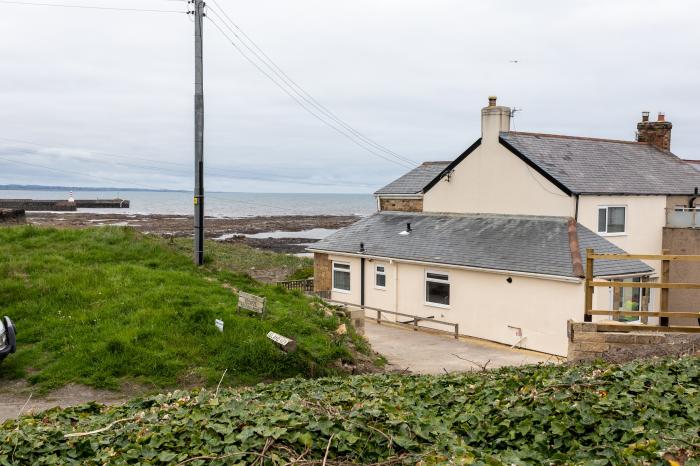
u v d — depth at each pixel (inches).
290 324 617.9
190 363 521.7
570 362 424.8
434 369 674.2
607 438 249.3
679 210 1043.3
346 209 6663.4
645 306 903.7
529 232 932.6
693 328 433.7
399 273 1036.5
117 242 868.6
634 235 1008.9
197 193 806.5
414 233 1081.4
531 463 232.1
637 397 284.7
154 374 500.1
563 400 287.3
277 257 1924.2
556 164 983.6
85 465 250.4
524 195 980.6
